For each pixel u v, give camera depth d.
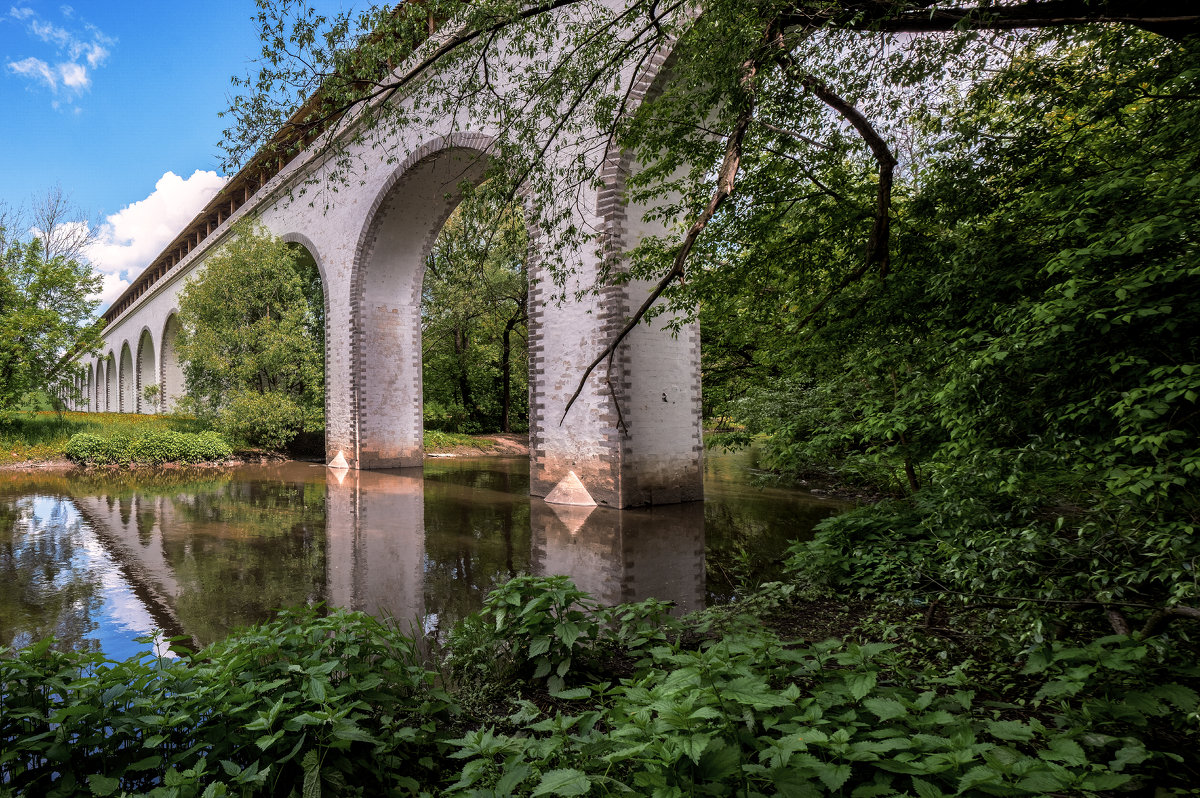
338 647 2.83
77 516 9.35
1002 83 4.60
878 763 1.69
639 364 10.01
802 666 2.54
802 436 6.68
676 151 5.78
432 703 2.91
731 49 4.45
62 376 20.17
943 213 4.86
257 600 5.17
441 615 4.78
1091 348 3.07
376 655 2.96
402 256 17.28
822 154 5.65
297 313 19.91
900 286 4.96
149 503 10.70
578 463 10.53
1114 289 2.79
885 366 5.16
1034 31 4.42
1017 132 4.72
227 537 7.83
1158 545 2.60
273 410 18.27
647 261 6.63
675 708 1.77
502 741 2.11
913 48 4.31
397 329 17.59
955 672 2.30
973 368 3.26
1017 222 4.19
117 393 47.84
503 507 10.23
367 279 16.83
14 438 18.50
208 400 20.39
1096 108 4.30
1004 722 1.87
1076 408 3.07
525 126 5.40
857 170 6.09
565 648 3.39
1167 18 3.53
